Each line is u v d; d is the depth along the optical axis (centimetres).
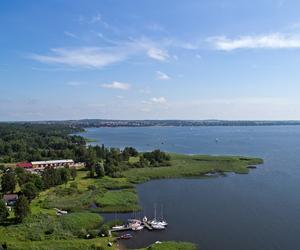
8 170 18262
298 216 11550
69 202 13162
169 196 14612
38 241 9175
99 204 13138
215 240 9594
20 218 10525
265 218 11400
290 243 9331
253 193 14825
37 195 13538
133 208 12700
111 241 9362
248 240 9562
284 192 14862
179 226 10750
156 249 8694
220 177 18775
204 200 13850
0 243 8900
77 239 9469
